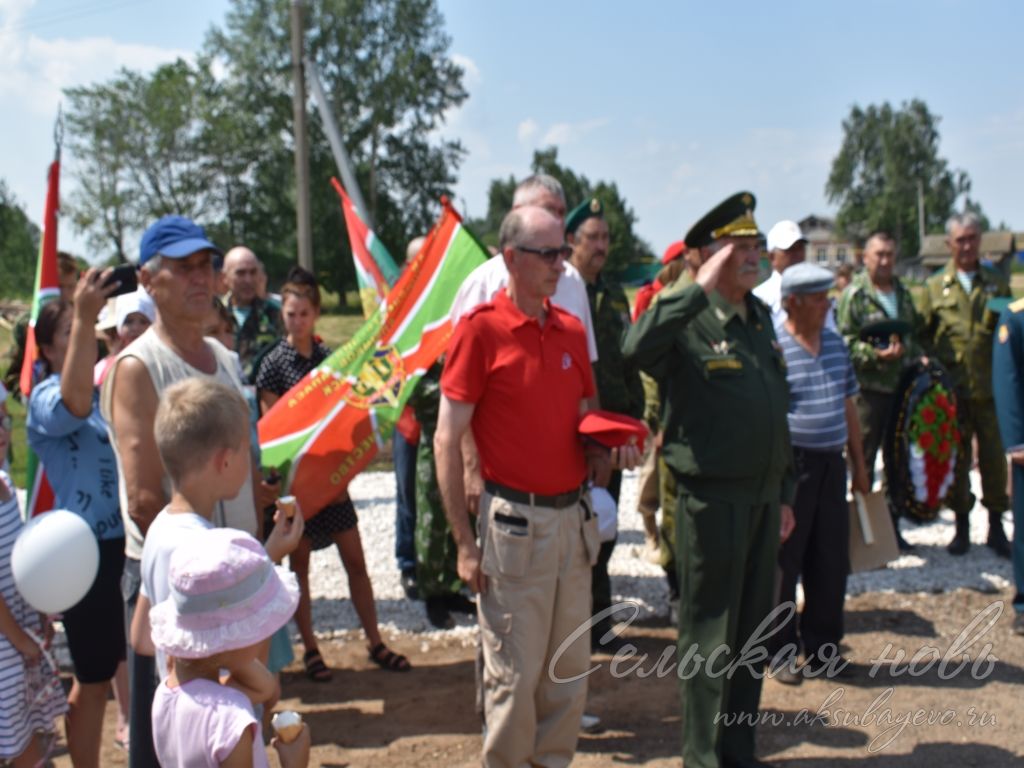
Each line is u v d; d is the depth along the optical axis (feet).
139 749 9.34
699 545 11.98
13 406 45.85
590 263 16.44
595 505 14.34
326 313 158.71
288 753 7.31
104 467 11.96
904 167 284.41
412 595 19.71
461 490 11.06
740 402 11.78
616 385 16.79
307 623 16.07
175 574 7.06
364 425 15.61
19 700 10.82
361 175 165.27
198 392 8.23
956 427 20.75
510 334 10.89
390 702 15.15
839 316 21.57
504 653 10.94
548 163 241.55
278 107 160.86
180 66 168.86
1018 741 13.66
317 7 156.15
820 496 15.58
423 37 163.94
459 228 16.52
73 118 165.27
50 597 10.06
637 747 13.60
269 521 15.60
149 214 168.76
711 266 11.53
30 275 141.49
